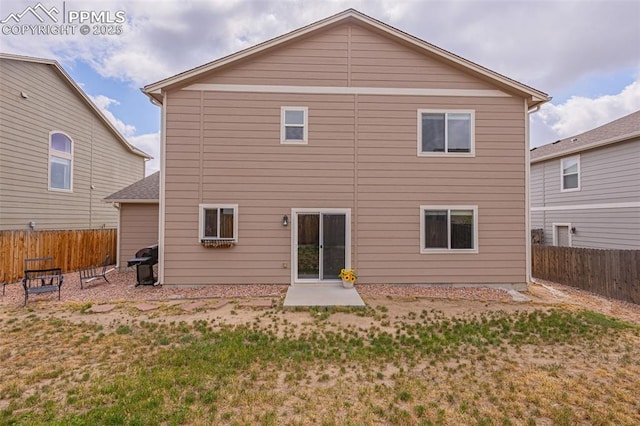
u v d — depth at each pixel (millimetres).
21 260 9250
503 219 8555
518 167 8586
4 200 10609
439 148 8555
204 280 8242
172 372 3797
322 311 6328
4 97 10633
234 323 5641
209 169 8258
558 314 6254
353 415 3041
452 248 8500
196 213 8219
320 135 8422
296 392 3426
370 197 8461
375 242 8461
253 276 8320
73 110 13586
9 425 2889
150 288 8172
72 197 13531
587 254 8703
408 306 6770
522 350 4602
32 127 11617
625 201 11406
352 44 8500
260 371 3887
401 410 3129
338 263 8453
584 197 13031
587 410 3164
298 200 8367
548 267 10039
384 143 8492
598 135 13320
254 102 8336
